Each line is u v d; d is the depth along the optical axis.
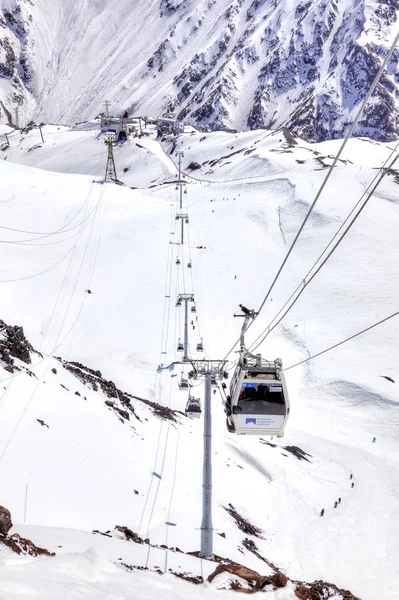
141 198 164.75
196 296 107.62
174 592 13.27
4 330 52.47
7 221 122.50
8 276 97.38
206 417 25.61
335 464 66.69
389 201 155.25
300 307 108.50
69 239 121.00
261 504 51.44
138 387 76.31
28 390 42.75
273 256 128.75
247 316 21.94
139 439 48.31
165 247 126.62
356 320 103.19
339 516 53.41
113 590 12.27
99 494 33.38
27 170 176.50
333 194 158.88
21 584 11.23
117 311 96.56
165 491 39.97
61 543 18.58
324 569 42.94
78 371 57.94
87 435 41.12
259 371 20.80
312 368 90.62
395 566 45.00
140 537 27.39
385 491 59.41
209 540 24.95
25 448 33.47
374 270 120.81
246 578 16.81
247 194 173.25
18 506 26.95
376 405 80.25
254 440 68.75
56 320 88.56
